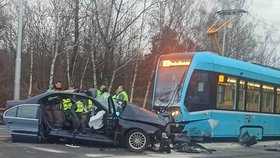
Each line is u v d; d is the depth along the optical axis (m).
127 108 13.30
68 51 37.03
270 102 19.39
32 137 13.24
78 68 39.50
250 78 18.12
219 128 16.52
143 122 13.08
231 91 17.11
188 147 13.90
